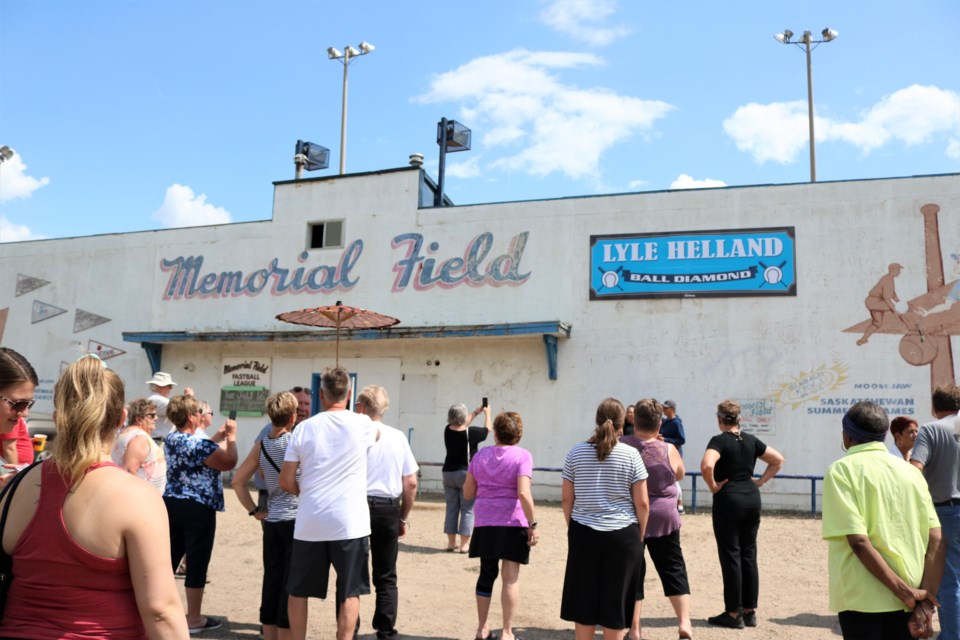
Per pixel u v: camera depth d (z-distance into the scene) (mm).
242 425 16766
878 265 13281
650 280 14336
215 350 17266
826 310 13406
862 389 13062
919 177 13320
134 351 17953
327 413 5195
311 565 4973
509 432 6113
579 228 14898
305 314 12633
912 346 12945
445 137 19328
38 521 2217
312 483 5047
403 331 15000
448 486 9680
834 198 13641
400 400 15664
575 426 14367
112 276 18500
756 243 13883
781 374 13453
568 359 14594
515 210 15383
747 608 6449
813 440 13172
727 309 13867
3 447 4508
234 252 17469
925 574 3586
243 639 6043
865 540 3547
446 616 6766
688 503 13578
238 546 9789
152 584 2229
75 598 2186
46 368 18719
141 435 5832
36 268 19281
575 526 5062
